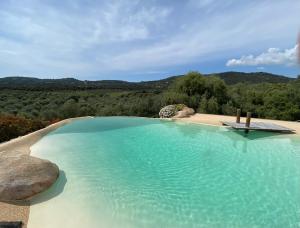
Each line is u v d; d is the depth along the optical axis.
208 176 6.46
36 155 7.65
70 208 4.57
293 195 5.44
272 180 6.25
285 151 8.63
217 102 20.25
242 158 7.93
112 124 13.72
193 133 11.43
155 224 4.19
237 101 22.20
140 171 6.70
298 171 6.84
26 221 4.04
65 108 24.27
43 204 4.64
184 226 4.18
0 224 3.76
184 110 17.23
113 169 6.77
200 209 4.77
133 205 4.81
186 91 21.17
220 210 4.75
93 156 7.85
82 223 4.11
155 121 14.72
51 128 11.82
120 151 8.53
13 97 30.91
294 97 23.62
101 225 4.09
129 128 12.62
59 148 8.59
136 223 4.20
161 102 22.11
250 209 4.82
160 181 6.07
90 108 26.08
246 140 10.06
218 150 8.80
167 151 8.66
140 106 23.75
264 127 10.98
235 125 11.35
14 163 5.33
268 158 7.95
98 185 5.66
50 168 5.72
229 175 6.53
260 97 24.05
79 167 6.78
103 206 4.71
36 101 29.27
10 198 4.62
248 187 5.82
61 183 5.63
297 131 11.08
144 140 10.15
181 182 6.04
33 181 5.02
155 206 4.81
